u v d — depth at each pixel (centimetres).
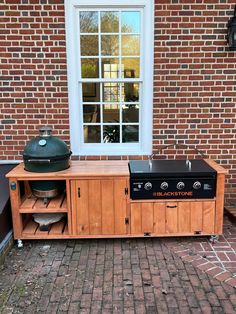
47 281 298
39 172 353
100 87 433
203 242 368
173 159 434
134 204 357
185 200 357
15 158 437
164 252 347
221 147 436
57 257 339
